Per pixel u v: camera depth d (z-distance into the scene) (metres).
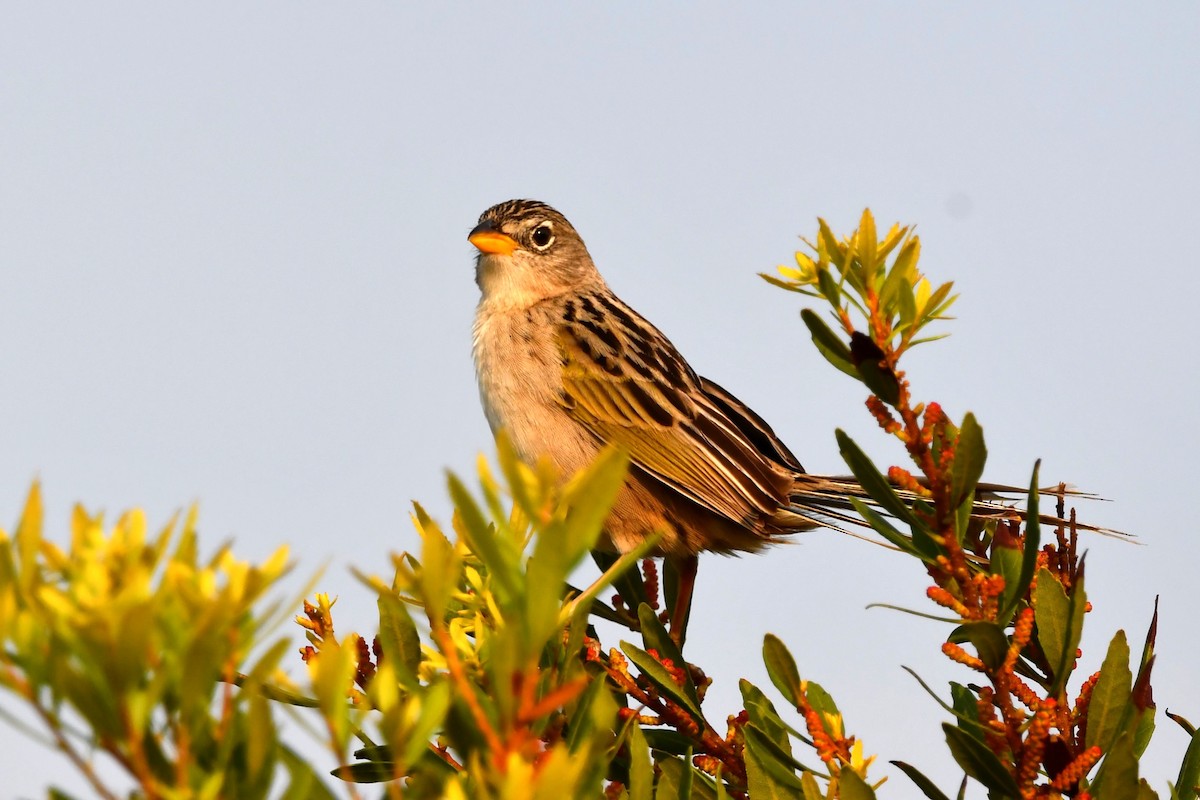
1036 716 5.77
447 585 3.65
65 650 2.96
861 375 6.31
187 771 3.11
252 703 3.12
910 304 6.41
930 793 5.93
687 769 5.64
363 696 5.74
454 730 3.72
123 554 3.10
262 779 3.24
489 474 3.45
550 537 3.31
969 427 6.06
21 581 3.05
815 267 6.63
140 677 3.01
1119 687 6.16
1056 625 6.46
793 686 5.96
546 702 3.46
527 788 3.21
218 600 2.98
